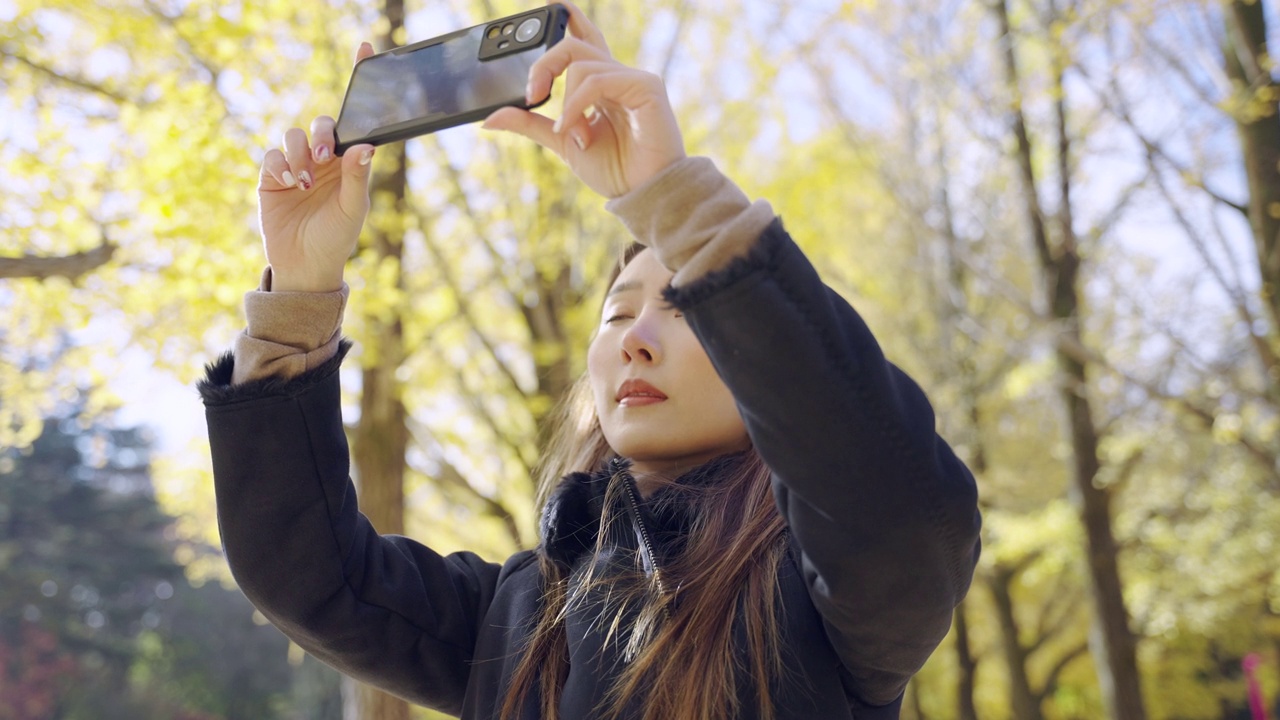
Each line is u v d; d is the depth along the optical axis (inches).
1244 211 246.1
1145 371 397.7
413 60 40.9
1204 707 670.5
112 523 1225.4
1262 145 242.4
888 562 34.1
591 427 55.5
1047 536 442.9
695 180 34.3
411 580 49.7
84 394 235.5
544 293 287.6
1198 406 289.1
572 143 36.1
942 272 486.3
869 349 34.7
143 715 1075.9
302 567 45.0
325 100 198.1
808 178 375.9
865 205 495.5
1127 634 341.4
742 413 34.7
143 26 190.2
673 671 38.5
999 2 327.9
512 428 314.3
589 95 33.8
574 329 281.7
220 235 179.3
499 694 44.8
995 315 491.8
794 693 38.4
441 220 286.5
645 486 45.6
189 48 196.7
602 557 43.0
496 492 323.6
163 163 170.6
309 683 1151.6
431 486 326.6
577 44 35.9
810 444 33.1
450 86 39.2
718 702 37.6
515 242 283.3
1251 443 272.4
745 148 336.5
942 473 34.5
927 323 527.5
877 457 33.1
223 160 175.5
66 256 157.9
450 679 49.9
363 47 43.0
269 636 1321.4
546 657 43.5
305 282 45.5
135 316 185.2
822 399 32.8
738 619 39.8
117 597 1233.4
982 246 467.5
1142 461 483.2
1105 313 426.0
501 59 38.1
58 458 1257.4
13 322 207.6
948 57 349.4
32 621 1089.4
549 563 46.7
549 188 276.7
